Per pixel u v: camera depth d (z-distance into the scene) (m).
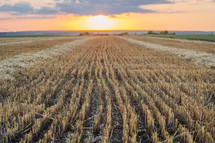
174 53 16.33
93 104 4.94
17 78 7.42
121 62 11.83
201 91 5.37
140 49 21.19
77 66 10.44
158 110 4.16
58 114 3.88
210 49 20.16
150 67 9.80
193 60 12.51
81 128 3.41
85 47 23.98
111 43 32.59
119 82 7.05
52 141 3.04
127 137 3.02
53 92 5.52
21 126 3.45
